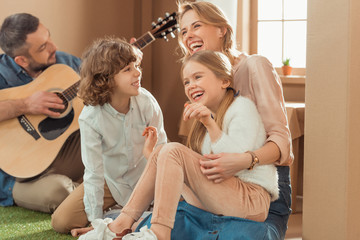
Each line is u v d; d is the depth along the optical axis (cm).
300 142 313
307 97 175
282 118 176
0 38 303
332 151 167
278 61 354
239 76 186
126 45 213
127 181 231
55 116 281
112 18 397
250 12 357
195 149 179
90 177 216
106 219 164
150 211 219
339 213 165
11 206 284
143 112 224
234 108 170
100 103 214
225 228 162
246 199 162
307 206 176
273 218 172
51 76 293
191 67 174
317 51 171
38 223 246
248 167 162
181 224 171
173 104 385
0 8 339
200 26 195
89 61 212
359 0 160
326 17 167
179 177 155
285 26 351
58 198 263
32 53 302
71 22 373
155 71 397
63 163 292
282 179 180
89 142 216
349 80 160
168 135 388
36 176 275
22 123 280
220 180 160
